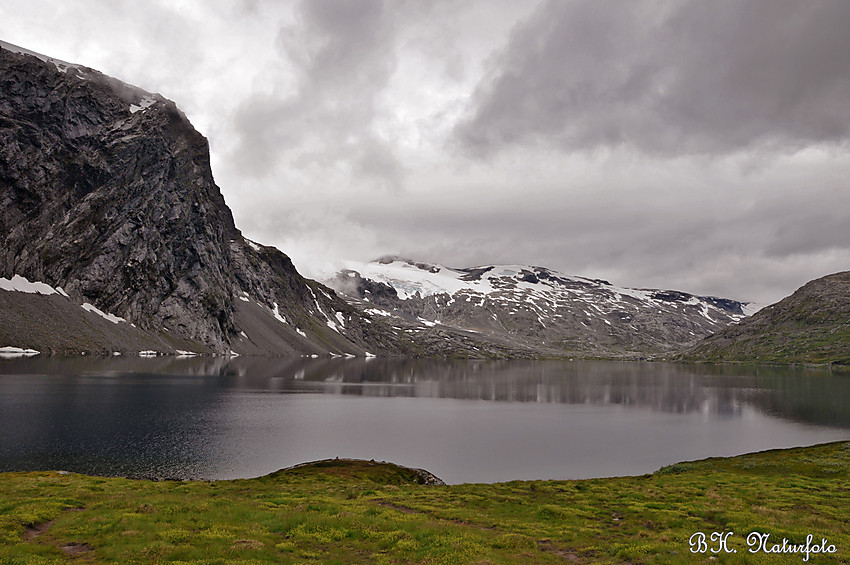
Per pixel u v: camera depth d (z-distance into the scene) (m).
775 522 34.50
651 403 164.62
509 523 34.75
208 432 88.44
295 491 44.31
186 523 30.83
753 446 95.38
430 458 80.38
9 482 45.44
